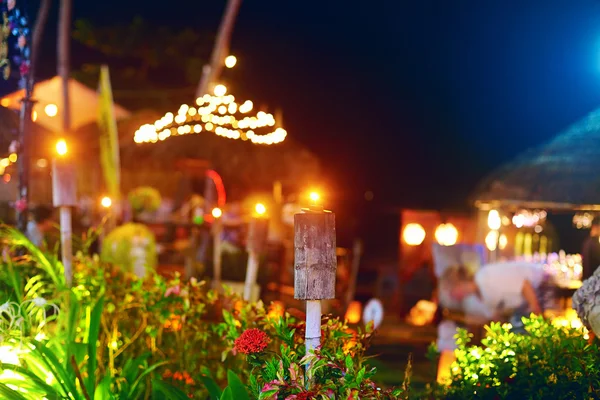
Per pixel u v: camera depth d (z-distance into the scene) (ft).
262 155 39.58
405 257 42.98
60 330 13.93
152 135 36.11
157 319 15.88
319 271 9.82
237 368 15.23
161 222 39.88
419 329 36.45
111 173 29.89
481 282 21.27
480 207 39.93
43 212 38.78
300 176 39.55
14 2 20.81
